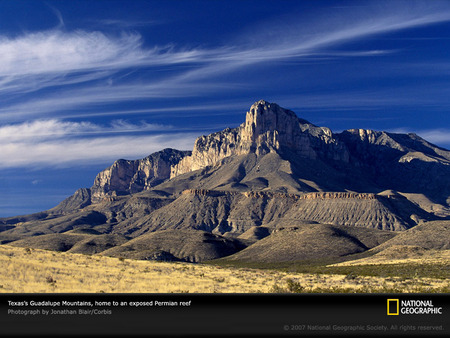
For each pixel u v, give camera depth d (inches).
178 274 2541.8
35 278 1953.7
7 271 2022.6
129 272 2433.6
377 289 2262.6
